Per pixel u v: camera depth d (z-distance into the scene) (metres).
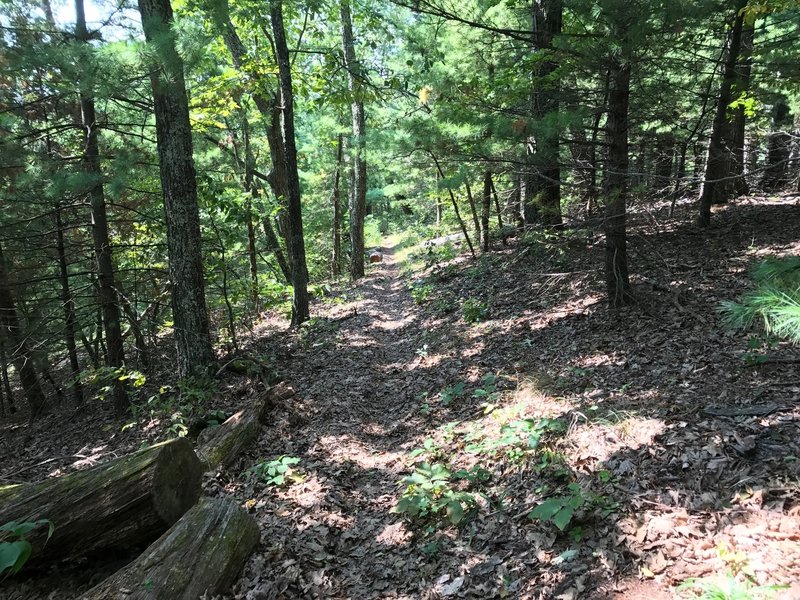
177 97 7.46
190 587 3.37
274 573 3.81
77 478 3.92
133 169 8.20
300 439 6.43
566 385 5.97
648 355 5.97
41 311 10.55
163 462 4.03
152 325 10.30
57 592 3.76
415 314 12.74
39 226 10.07
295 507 4.78
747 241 8.91
